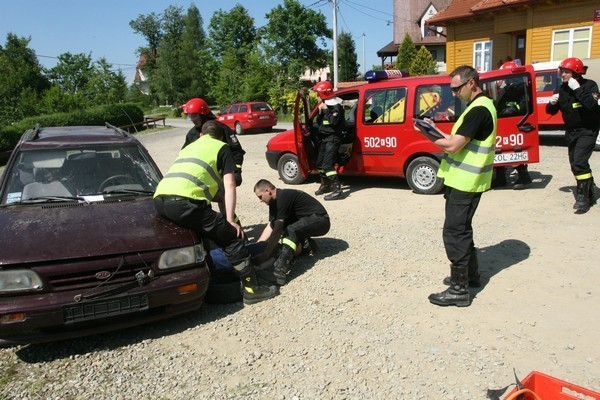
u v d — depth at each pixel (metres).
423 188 8.30
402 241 6.04
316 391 3.27
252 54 41.28
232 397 3.25
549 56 19.23
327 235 6.42
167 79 63.56
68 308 3.61
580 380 3.25
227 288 4.59
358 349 3.73
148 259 3.91
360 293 4.68
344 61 61.09
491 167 4.20
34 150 5.07
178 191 4.18
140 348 3.91
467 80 4.07
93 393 3.35
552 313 4.12
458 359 3.55
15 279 3.57
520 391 2.63
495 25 20.97
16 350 3.92
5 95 35.56
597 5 17.73
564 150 12.22
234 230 4.40
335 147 8.31
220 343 3.94
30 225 4.07
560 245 5.57
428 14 42.56
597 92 6.33
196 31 81.06
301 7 47.28
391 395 3.20
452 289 4.33
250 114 23.58
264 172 11.66
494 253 5.48
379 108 8.52
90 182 4.90
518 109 7.65
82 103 34.50
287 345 3.85
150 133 29.02
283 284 4.94
